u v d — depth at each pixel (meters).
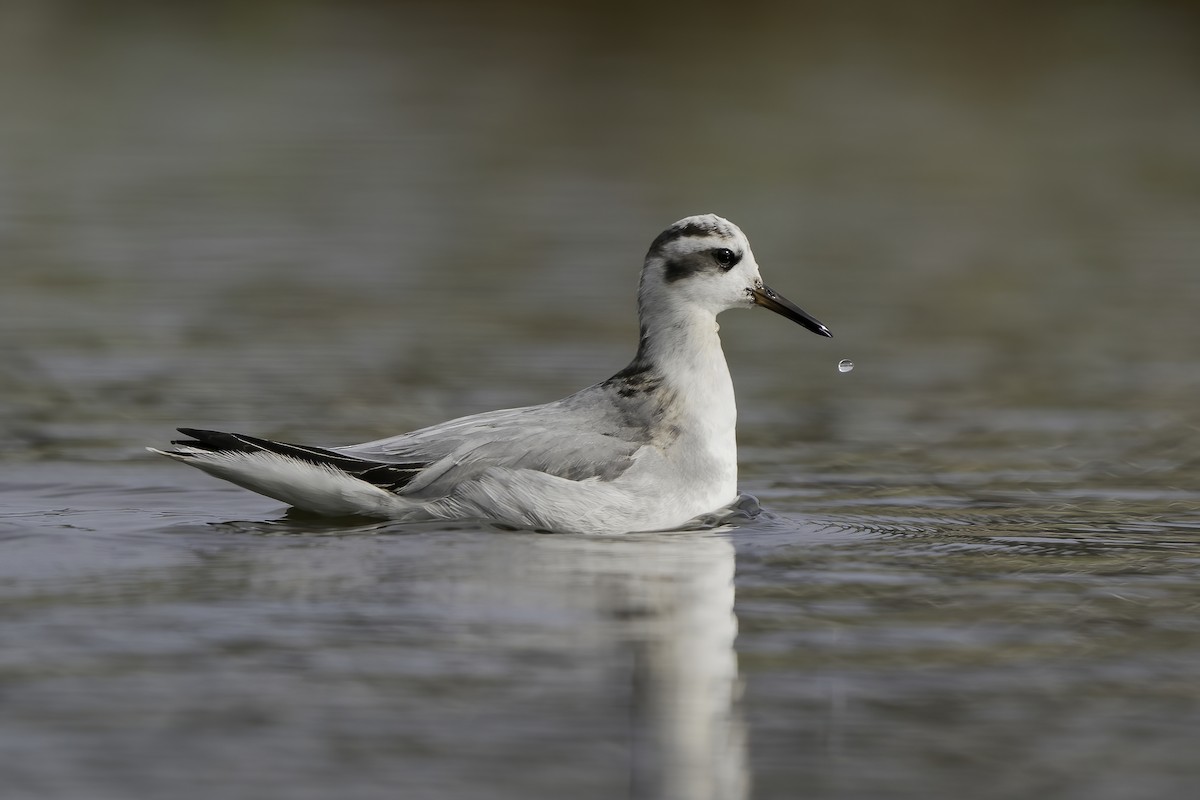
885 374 18.70
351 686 9.17
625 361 18.41
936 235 25.50
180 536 12.39
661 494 12.91
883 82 36.97
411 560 11.75
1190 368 18.91
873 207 27.17
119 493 13.86
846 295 22.09
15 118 32.66
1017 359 19.28
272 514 13.23
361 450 12.99
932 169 29.98
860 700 9.15
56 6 44.78
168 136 31.62
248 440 12.70
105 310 20.55
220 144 31.06
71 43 40.50
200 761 8.16
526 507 12.66
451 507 12.83
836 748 8.48
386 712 8.81
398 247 24.11
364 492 12.73
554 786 7.94
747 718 8.85
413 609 10.55
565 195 27.45
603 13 44.12
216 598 10.73
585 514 12.66
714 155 30.58
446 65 38.53
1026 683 9.42
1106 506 13.80
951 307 21.62
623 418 13.21
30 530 12.53
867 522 13.21
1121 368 18.92
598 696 9.09
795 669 9.61
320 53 39.75
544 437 12.95
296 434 15.56
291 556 11.82
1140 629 10.41
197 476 14.43
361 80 36.88
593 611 10.60
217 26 42.91
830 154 30.86
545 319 20.38
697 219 13.62
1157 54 39.88
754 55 39.78
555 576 11.41
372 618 10.36
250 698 8.98
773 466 15.13
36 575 11.25
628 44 40.91
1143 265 23.84
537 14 44.19
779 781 8.09
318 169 29.25
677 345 13.41
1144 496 14.15
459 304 21.03
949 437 16.22
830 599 11.00
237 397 16.95
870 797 7.94
